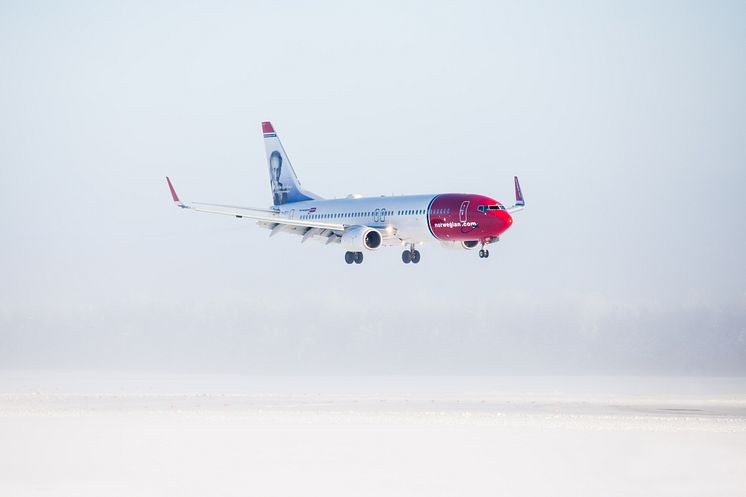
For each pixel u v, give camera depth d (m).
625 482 136.00
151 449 160.00
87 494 128.38
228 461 149.62
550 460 150.50
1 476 139.50
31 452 157.25
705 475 140.62
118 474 140.38
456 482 135.00
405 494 127.69
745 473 142.25
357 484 133.50
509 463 148.12
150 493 128.62
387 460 150.38
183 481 135.62
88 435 175.38
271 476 138.62
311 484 133.38
